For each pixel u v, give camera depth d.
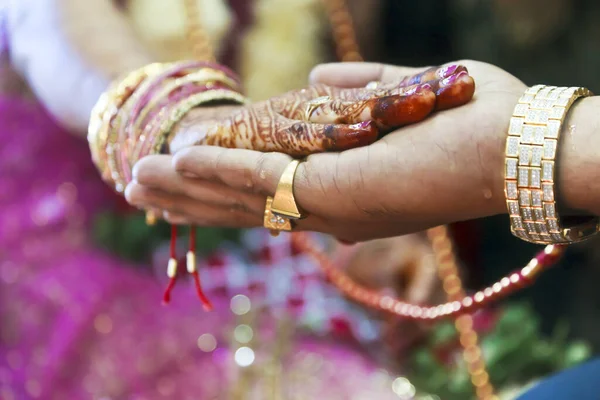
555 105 0.59
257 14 1.15
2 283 0.92
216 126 0.67
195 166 0.65
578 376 0.66
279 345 0.88
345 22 0.94
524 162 0.59
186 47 0.97
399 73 0.70
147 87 0.73
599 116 0.59
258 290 0.97
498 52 1.47
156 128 0.72
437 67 0.63
